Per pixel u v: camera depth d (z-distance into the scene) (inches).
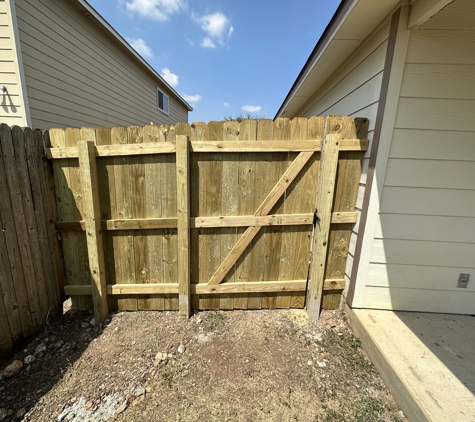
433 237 76.1
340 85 103.7
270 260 88.8
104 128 79.7
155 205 84.2
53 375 64.7
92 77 201.0
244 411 56.2
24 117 140.3
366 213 75.7
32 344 75.0
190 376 65.1
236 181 82.1
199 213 84.1
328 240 85.5
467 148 69.7
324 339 78.5
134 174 82.3
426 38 63.8
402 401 55.6
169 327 84.0
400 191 73.4
